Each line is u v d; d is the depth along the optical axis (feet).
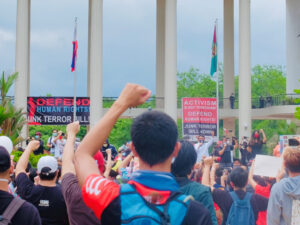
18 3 148.66
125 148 91.09
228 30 185.47
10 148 19.43
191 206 9.71
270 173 26.23
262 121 346.13
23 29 148.66
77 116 143.74
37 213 16.69
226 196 24.76
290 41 180.86
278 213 22.44
